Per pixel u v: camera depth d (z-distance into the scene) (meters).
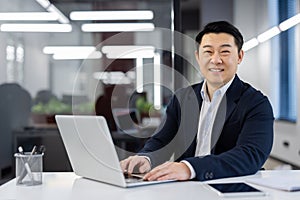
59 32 5.47
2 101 4.69
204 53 1.76
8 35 5.23
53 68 5.36
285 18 4.84
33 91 5.20
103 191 1.30
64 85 5.30
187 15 6.76
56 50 5.43
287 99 4.81
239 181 1.42
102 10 5.36
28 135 3.80
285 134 4.56
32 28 5.36
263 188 1.31
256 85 5.79
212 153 1.72
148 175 1.42
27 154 1.43
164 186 1.35
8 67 5.11
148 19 4.99
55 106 4.94
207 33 1.76
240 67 5.77
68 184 1.42
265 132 1.64
